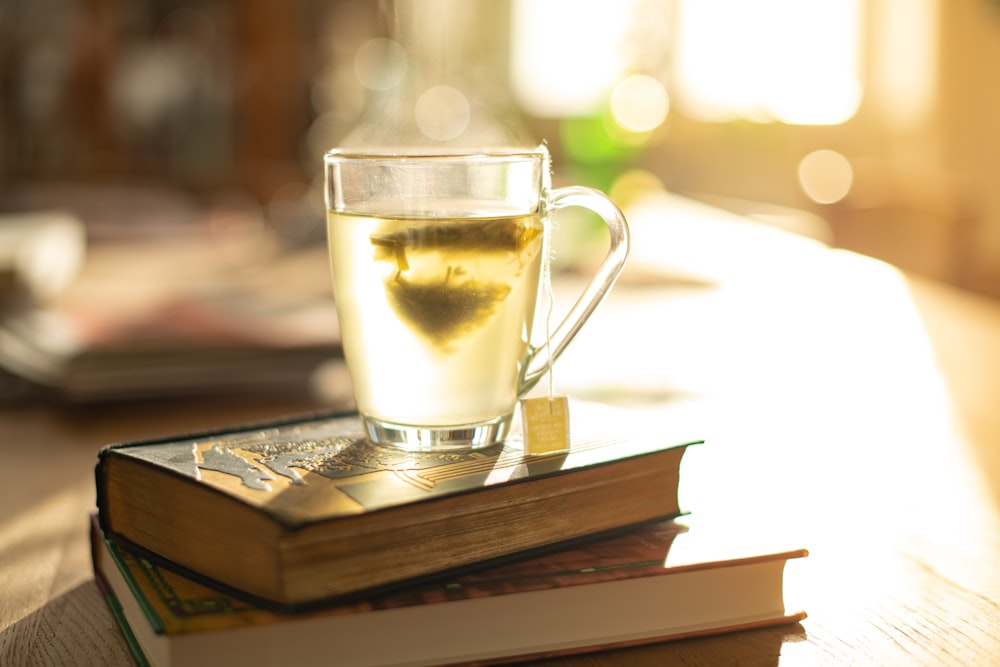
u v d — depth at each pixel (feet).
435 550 1.80
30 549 2.21
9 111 8.53
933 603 2.02
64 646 1.87
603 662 1.82
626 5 15.12
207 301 3.67
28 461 2.65
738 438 2.84
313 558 1.73
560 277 4.82
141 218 6.40
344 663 1.75
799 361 3.59
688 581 1.89
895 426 2.95
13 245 3.80
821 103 14.39
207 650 1.70
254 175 8.69
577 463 1.91
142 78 8.56
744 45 15.17
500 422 2.02
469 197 1.96
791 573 2.12
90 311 3.55
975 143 12.25
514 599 1.81
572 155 5.70
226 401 3.12
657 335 3.92
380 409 2.00
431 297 1.94
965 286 6.42
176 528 1.87
